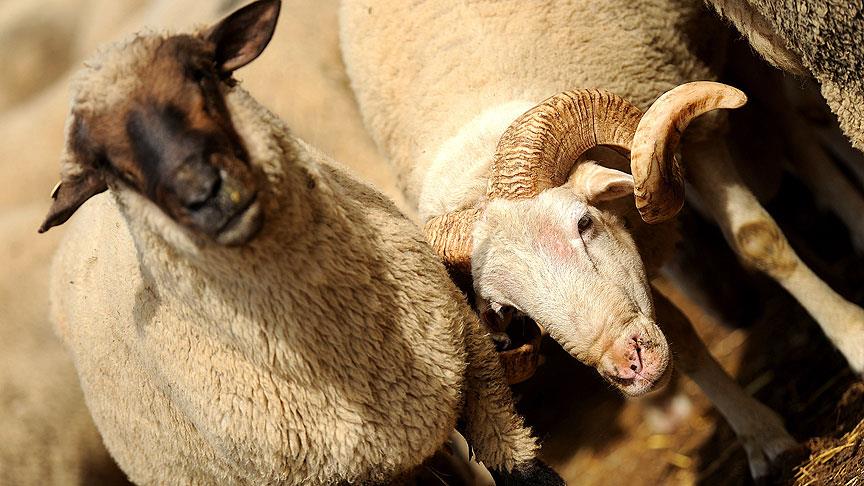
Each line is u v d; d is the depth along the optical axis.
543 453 10.01
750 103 8.40
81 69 5.23
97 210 7.32
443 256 6.61
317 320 5.60
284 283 5.46
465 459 9.26
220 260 5.29
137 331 6.17
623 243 6.59
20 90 15.81
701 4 7.59
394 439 5.91
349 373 5.74
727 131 7.61
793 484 7.00
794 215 9.42
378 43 8.16
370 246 5.80
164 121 4.94
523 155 6.35
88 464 9.45
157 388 6.45
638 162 6.09
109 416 7.20
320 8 10.80
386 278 5.83
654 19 7.54
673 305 7.95
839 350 7.46
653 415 9.45
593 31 7.47
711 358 8.01
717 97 6.11
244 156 5.07
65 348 8.70
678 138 6.15
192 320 5.76
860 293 8.20
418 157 7.71
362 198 6.07
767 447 7.59
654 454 9.18
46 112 12.24
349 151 10.00
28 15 16.20
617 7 7.51
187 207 4.84
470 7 7.68
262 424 5.79
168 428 6.55
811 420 7.50
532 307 6.27
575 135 6.51
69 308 7.41
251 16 5.43
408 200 8.36
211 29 5.35
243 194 4.86
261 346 5.61
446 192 6.97
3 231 10.46
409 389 5.86
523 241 6.25
